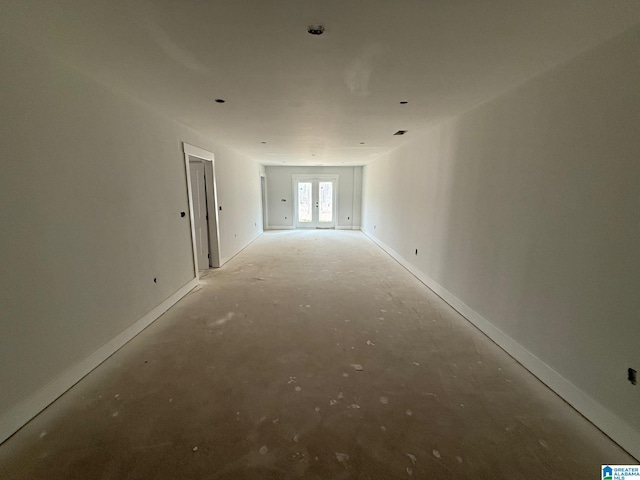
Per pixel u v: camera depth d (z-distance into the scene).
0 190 1.61
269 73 2.15
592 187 1.76
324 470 1.46
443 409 1.87
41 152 1.85
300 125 3.81
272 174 9.67
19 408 1.71
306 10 1.40
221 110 3.11
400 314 3.29
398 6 1.36
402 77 2.21
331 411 1.84
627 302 1.58
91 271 2.27
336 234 8.92
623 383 1.60
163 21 1.50
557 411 1.86
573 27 1.52
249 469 1.46
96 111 2.31
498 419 1.79
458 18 1.46
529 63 1.97
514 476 1.43
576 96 1.85
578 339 1.86
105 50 1.82
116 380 2.13
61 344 1.99
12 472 1.44
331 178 9.71
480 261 2.92
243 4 1.35
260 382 2.12
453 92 2.55
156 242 3.19
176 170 3.64
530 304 2.26
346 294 3.91
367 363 2.36
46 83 1.87
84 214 2.20
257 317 3.20
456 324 3.05
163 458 1.52
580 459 1.53
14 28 1.56
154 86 2.42
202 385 2.08
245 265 5.37
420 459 1.52
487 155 2.79
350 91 2.52
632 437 1.56
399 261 5.56
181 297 3.76
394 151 5.89
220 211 5.28
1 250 1.62
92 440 1.62
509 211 2.49
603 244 1.70
